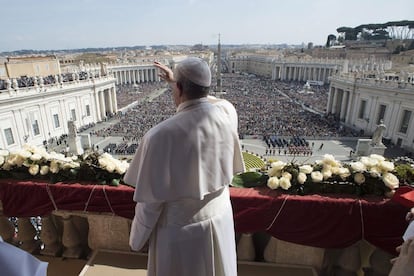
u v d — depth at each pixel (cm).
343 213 343
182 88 230
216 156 231
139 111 5881
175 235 233
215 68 18088
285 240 366
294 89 9175
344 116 5431
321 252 392
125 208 379
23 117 3791
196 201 235
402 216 334
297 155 3256
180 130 215
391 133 4109
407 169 386
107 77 6062
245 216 359
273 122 4734
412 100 3697
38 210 406
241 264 408
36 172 407
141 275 383
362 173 365
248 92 8388
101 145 3756
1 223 442
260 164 2870
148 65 12200
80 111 5106
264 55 15600
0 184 406
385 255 368
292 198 349
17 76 5166
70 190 385
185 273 240
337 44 15475
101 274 385
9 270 190
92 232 427
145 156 216
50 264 432
